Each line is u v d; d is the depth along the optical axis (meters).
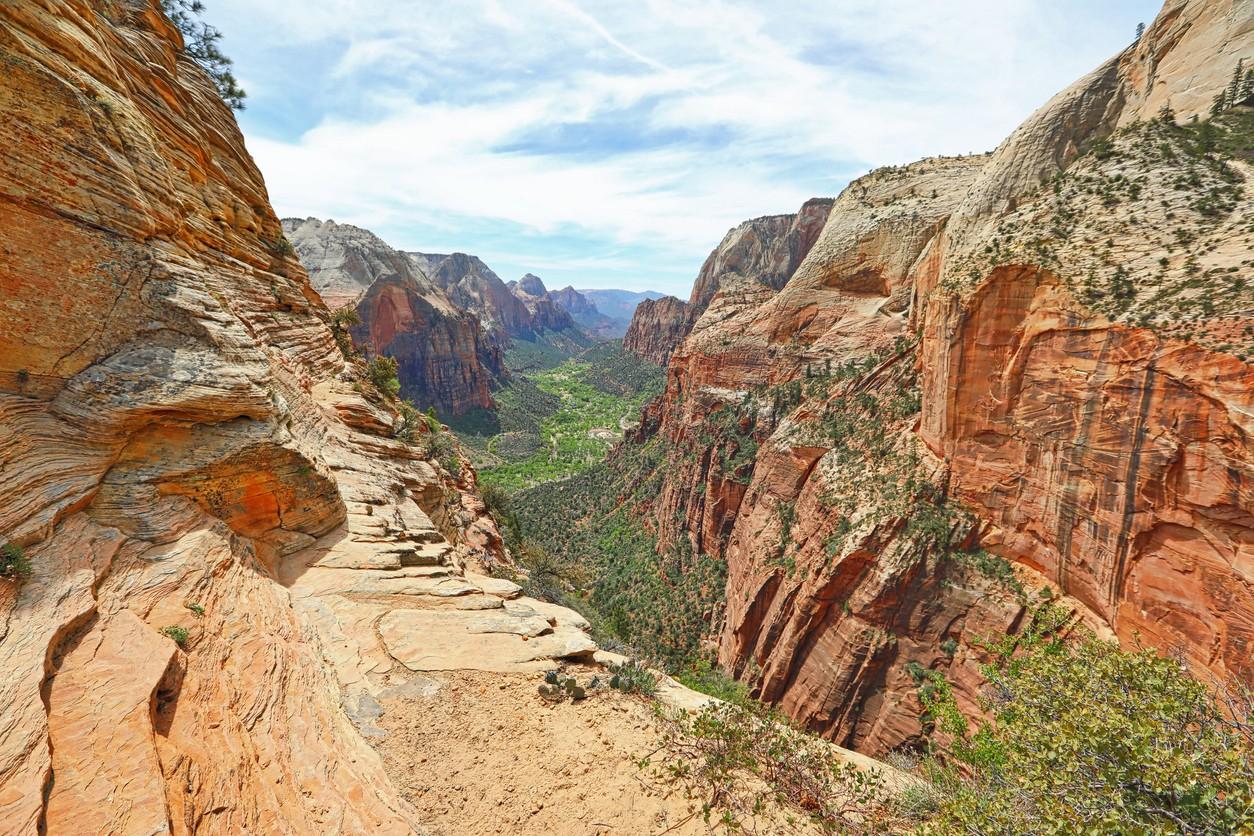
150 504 10.89
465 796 7.80
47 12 12.09
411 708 9.50
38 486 9.17
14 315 10.37
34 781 5.01
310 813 6.56
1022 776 8.16
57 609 7.39
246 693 8.09
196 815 5.66
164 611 8.75
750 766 8.71
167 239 14.98
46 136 11.23
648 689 10.82
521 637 12.05
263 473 13.71
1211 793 6.14
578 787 8.12
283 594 12.07
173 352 12.62
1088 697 9.56
